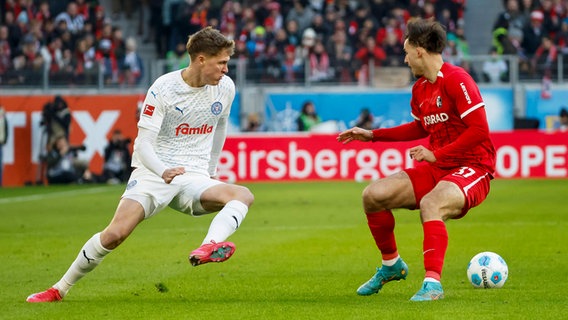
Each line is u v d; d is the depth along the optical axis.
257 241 38.19
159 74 75.12
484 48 88.38
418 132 24.83
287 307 22.42
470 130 22.36
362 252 34.44
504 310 21.33
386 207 23.61
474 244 36.06
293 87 75.88
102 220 48.19
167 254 34.50
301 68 76.06
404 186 23.42
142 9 88.56
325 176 67.56
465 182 22.69
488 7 88.88
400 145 67.06
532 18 80.00
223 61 22.86
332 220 46.38
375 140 25.11
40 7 83.00
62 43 80.00
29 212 52.91
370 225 23.94
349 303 23.00
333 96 75.12
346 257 33.12
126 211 22.97
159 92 23.05
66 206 56.25
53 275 29.48
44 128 73.69
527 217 45.97
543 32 80.44
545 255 32.78
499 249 34.53
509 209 50.16
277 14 82.62
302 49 77.56
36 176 73.75
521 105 75.50
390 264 24.25
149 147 22.75
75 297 24.77
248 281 27.67
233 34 80.06
